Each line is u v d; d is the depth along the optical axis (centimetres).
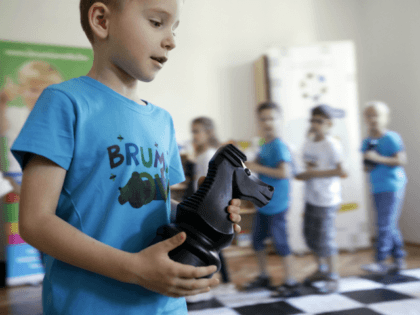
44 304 50
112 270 43
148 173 54
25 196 45
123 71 55
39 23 353
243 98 417
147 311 52
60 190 47
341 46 388
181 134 397
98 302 49
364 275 277
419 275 269
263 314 204
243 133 415
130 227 51
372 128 270
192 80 404
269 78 380
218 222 50
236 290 253
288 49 383
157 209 56
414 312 197
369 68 446
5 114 326
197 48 407
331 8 445
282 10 432
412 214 394
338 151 238
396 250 284
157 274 43
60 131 47
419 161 385
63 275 49
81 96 50
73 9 364
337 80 386
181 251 48
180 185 297
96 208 49
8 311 235
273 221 240
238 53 418
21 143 45
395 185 266
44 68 341
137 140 54
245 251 377
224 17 416
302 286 252
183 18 404
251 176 56
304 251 366
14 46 333
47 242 43
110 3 51
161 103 394
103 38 52
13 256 310
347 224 374
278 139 229
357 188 378
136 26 50
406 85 397
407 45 394
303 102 380
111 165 50
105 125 51
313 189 244
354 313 200
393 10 409
